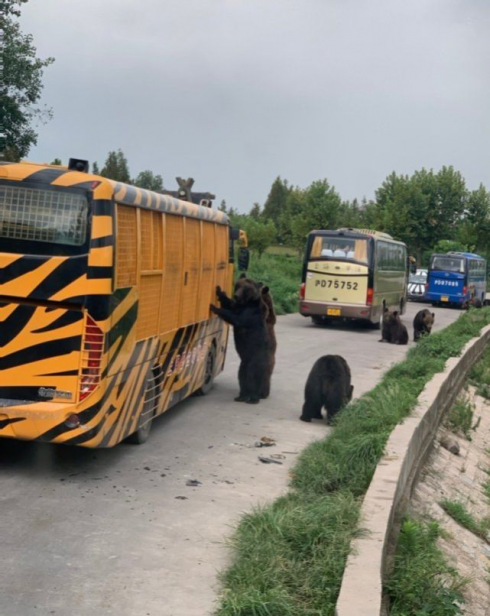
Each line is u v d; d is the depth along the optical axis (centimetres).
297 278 4584
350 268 2620
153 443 936
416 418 1067
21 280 727
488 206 6919
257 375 1210
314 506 667
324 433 1066
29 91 2269
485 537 975
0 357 736
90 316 725
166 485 778
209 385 1253
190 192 1227
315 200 6147
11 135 2303
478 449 1424
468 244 6812
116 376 771
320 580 537
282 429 1066
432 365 1580
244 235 1305
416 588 589
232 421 1087
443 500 993
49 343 731
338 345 2145
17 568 558
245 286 1176
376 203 6894
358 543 597
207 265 1116
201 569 582
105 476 790
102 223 725
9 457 832
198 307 1085
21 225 731
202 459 886
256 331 1195
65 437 732
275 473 855
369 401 1102
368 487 756
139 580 555
